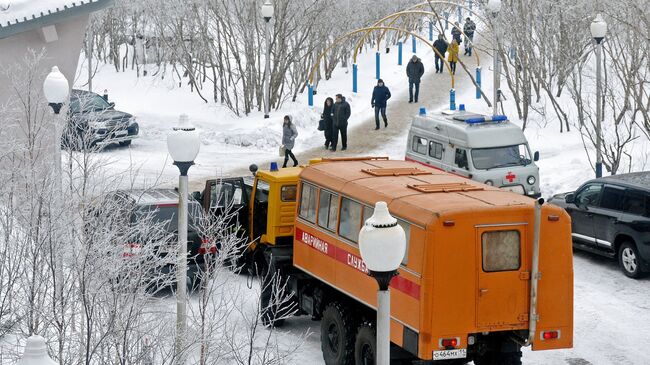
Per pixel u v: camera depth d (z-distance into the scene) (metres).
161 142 50.88
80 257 17.44
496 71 45.66
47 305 18.38
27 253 17.81
